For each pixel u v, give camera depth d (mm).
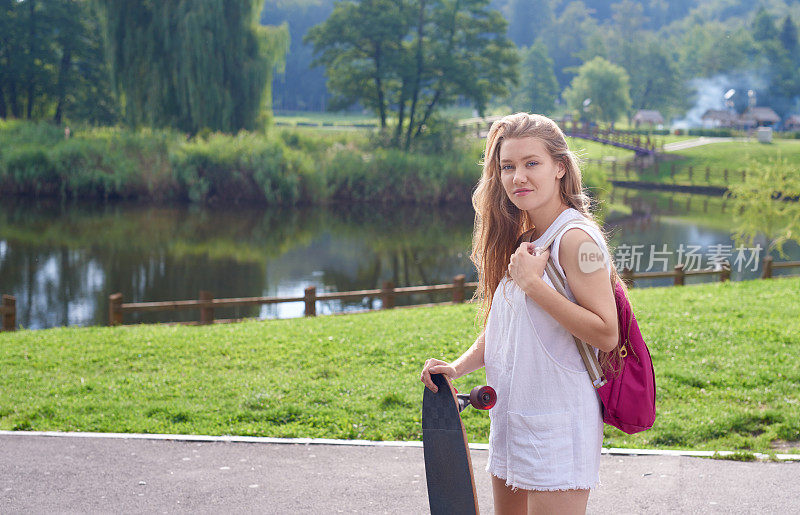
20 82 62375
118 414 6297
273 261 25109
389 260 26094
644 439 5621
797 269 21891
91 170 39438
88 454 5188
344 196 44469
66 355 8602
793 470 4758
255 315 16516
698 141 81500
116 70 45562
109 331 10203
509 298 2389
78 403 6594
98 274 21438
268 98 48562
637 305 10867
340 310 17141
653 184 58531
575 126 75625
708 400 6508
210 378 7508
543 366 2285
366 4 62688
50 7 64062
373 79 64688
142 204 39469
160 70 45156
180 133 43656
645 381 2316
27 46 63906
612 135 74562
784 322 9438
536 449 2277
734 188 29953
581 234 2240
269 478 4719
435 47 63125
